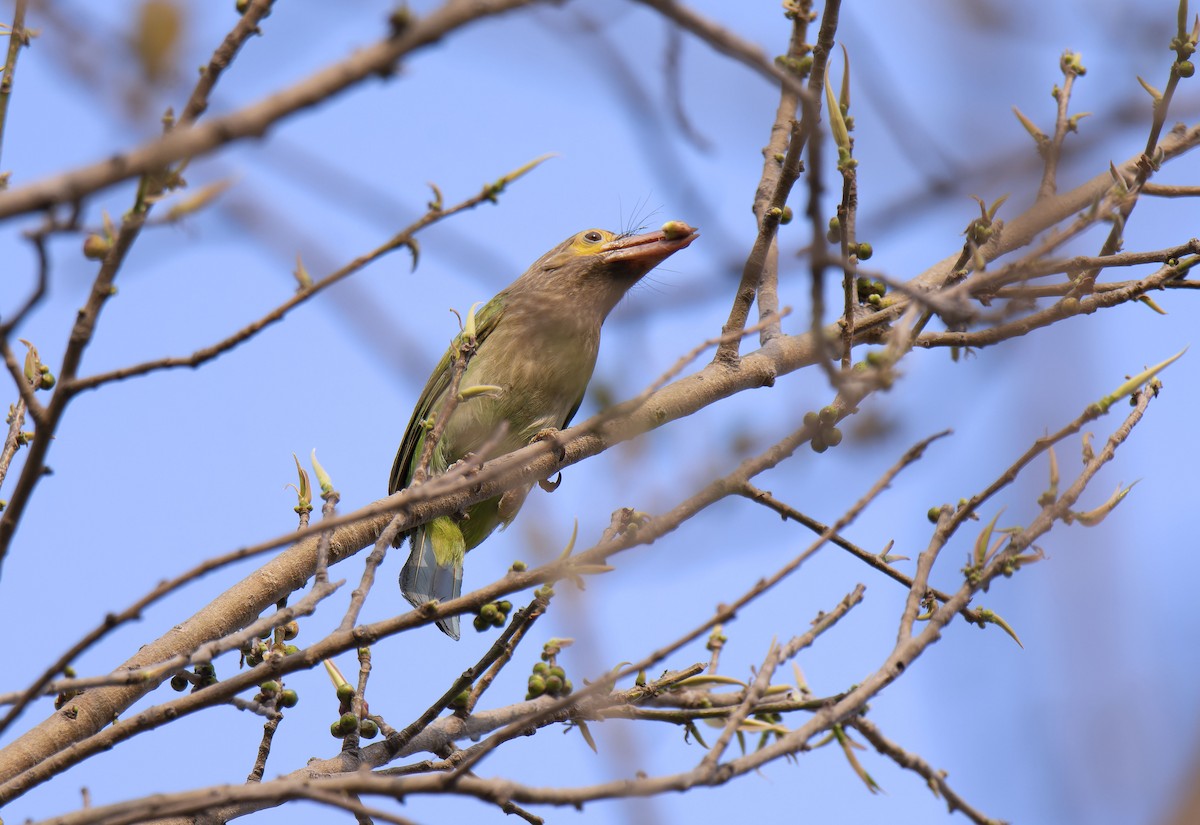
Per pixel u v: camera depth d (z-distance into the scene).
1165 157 7.78
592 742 6.20
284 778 6.09
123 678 4.89
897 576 7.11
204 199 4.34
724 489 5.48
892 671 5.40
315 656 5.30
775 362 8.48
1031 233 6.95
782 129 8.91
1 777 6.03
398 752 6.40
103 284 4.52
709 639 6.89
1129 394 5.92
